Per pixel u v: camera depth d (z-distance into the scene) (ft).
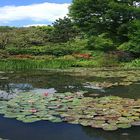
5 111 32.30
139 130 27.40
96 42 103.45
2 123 30.22
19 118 29.89
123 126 27.40
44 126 29.32
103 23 102.68
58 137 26.63
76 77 60.90
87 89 46.32
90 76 61.62
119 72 66.54
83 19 104.88
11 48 114.93
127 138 25.84
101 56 93.20
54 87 49.19
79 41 127.44
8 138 26.48
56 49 107.55
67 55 102.63
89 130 27.86
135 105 33.63
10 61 85.92
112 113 30.76
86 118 29.66
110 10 99.86
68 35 142.92
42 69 80.64
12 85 52.21
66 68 82.38
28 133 27.55
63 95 40.01
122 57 91.66
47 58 97.66
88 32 105.60
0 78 61.77
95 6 101.91
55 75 65.51
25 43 134.41
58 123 29.89
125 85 49.34
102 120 29.01
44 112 31.63
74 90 45.65
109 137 26.20
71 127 28.81
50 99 37.47
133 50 93.56
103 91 44.39
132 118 29.27
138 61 86.48
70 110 32.22
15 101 36.78
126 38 103.04
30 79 59.47
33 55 105.91
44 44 135.74
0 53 101.91
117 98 37.40
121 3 100.68
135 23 94.94
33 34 147.74
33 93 42.47
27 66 84.17
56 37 142.20
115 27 104.12
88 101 35.91
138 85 49.11
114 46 101.96
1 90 47.34
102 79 56.65
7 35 145.07
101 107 32.99
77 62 89.30
